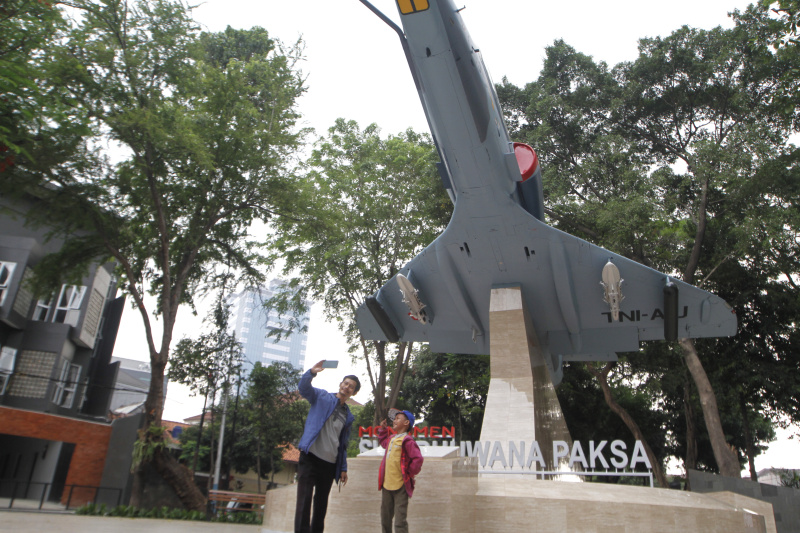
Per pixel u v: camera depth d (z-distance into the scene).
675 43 24.08
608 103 26.09
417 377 35.59
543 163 26.70
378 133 29.67
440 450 6.83
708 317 16.02
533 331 16.94
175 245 22.88
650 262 24.02
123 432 23.98
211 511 21.00
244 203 22.78
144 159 19.34
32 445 30.36
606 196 23.88
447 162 15.19
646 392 31.47
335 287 27.56
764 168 20.03
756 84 22.12
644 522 7.75
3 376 27.73
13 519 8.03
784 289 22.81
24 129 15.02
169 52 18.89
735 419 35.28
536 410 14.52
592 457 11.41
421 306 17.09
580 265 15.93
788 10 14.33
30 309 29.84
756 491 11.47
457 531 6.43
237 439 43.69
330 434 5.70
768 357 23.52
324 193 26.70
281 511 8.80
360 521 6.35
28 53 14.04
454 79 12.81
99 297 34.25
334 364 5.89
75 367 31.83
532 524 7.84
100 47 17.52
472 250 16.38
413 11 11.60
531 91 27.08
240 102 21.84
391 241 28.23
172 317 20.28
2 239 28.77
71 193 18.44
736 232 20.23
